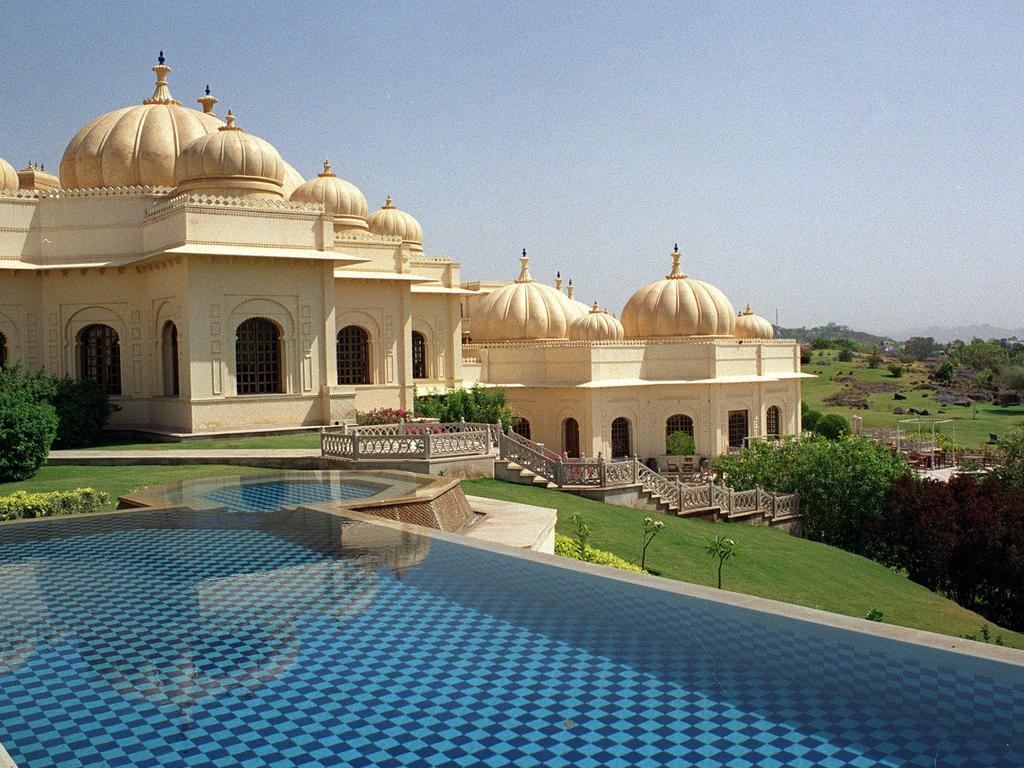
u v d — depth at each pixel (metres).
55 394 20.88
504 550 8.12
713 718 4.34
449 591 6.75
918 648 5.21
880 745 3.97
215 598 6.70
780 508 24.64
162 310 22.19
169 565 7.75
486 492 17.92
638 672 4.99
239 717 4.55
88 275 23.14
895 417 67.00
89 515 10.27
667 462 33.34
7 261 22.72
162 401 22.28
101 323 23.20
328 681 5.01
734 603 6.23
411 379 27.47
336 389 22.67
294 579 7.20
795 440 28.03
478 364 34.28
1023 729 4.10
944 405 75.75
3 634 5.91
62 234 23.22
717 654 5.20
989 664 4.92
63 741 4.30
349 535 8.90
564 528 16.75
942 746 3.94
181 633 5.88
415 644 5.58
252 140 23.47
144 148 24.42
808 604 16.55
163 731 4.40
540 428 33.84
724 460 28.47
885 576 20.84
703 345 34.38
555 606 6.29
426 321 31.22
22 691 4.94
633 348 33.66
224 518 9.97
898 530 23.53
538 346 33.84
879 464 25.16
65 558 8.07
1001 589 22.58
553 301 37.06
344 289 26.12
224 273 21.09
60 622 6.17
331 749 4.17
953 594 23.27
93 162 24.55
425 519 10.73
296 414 22.20
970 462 37.62
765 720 4.29
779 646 5.30
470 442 19.00
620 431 33.66
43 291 23.27
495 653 5.38
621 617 5.98
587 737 4.21
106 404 21.97
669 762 3.92
